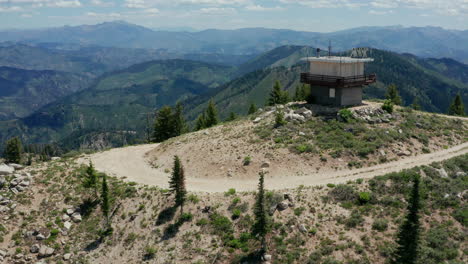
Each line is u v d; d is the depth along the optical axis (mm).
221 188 46562
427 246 32656
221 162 53500
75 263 40344
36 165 59812
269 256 34812
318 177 46438
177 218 42094
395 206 37938
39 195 49438
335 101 65062
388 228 35281
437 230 34375
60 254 41781
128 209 45719
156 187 48906
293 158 50719
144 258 38688
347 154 50562
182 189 42219
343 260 32812
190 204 43156
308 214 38312
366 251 33312
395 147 53156
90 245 42406
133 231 42375
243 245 37125
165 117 107500
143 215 43938
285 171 48750
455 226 34969
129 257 39500
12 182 50375
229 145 58031
